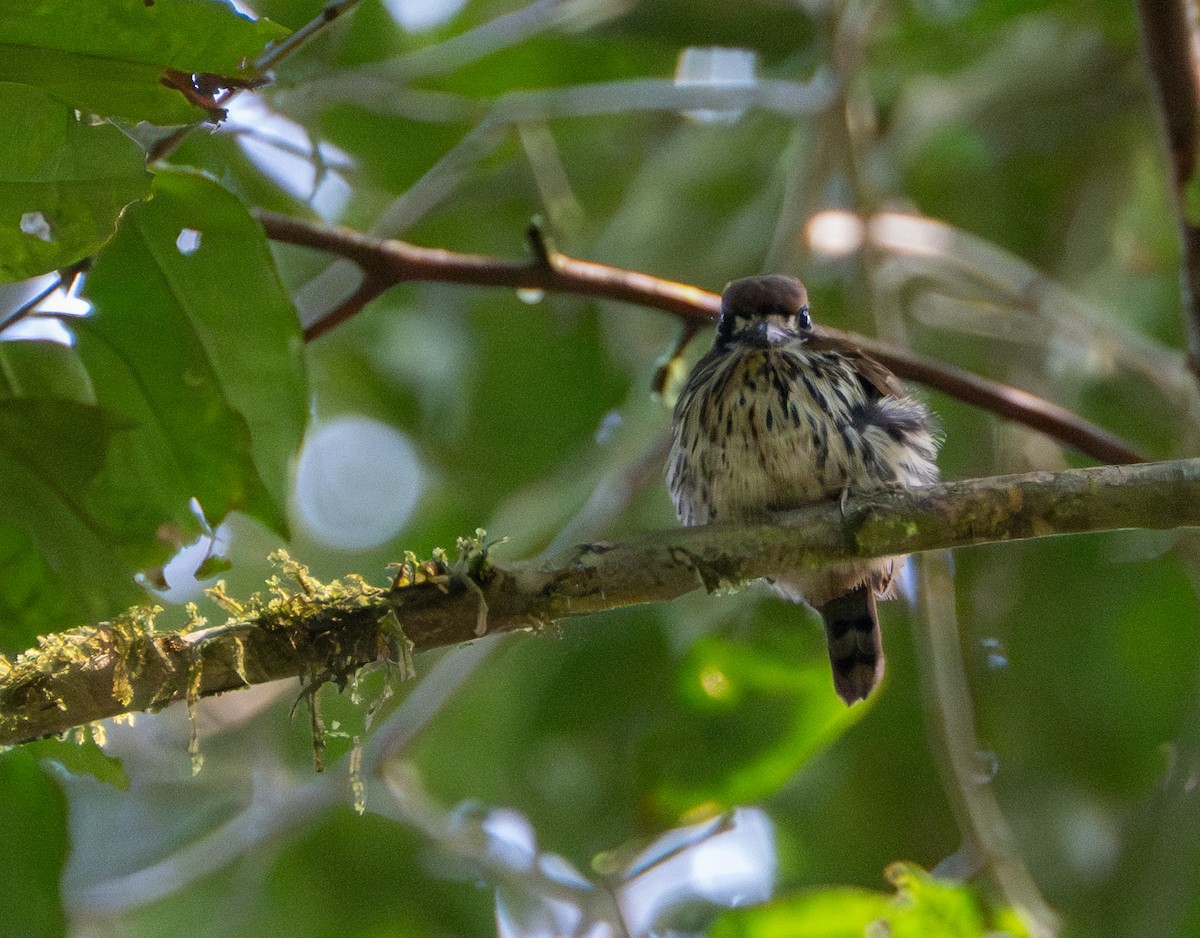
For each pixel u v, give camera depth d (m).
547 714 11.11
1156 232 12.34
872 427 8.19
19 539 5.68
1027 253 12.84
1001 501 6.39
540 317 12.35
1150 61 7.80
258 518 6.32
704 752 9.41
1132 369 11.21
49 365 6.21
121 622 5.69
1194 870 9.31
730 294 9.09
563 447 12.16
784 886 10.70
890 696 11.28
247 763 11.01
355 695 5.81
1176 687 11.38
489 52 10.55
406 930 10.80
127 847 11.09
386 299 12.44
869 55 11.92
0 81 4.78
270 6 7.73
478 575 5.89
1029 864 10.91
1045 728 11.45
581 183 12.55
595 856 10.36
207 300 6.21
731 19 10.73
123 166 4.94
